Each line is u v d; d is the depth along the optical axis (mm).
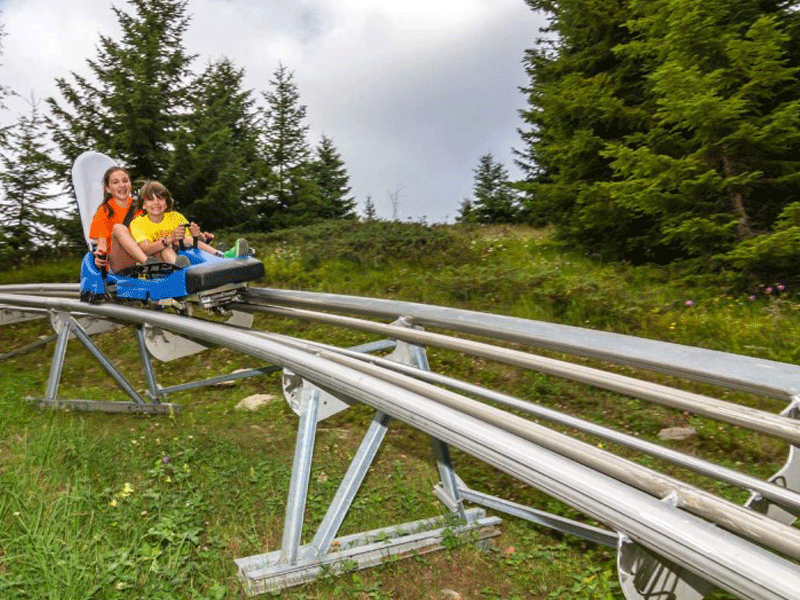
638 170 9438
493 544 3936
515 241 12867
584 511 1986
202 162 15773
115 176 5836
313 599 3270
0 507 3670
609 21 12062
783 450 5043
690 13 8828
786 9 9828
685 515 1780
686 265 9812
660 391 3242
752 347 6617
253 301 6281
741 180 8805
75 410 6160
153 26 16516
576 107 11680
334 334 8492
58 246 15070
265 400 6699
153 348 6277
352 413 6254
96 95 15773
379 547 3592
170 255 5621
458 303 8797
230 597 3258
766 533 1964
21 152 15023
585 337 3820
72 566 3123
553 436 2623
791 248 7906
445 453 3996
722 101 8852
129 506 3906
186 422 5945
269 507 4105
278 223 22688
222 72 21406
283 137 24953
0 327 10625
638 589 2086
